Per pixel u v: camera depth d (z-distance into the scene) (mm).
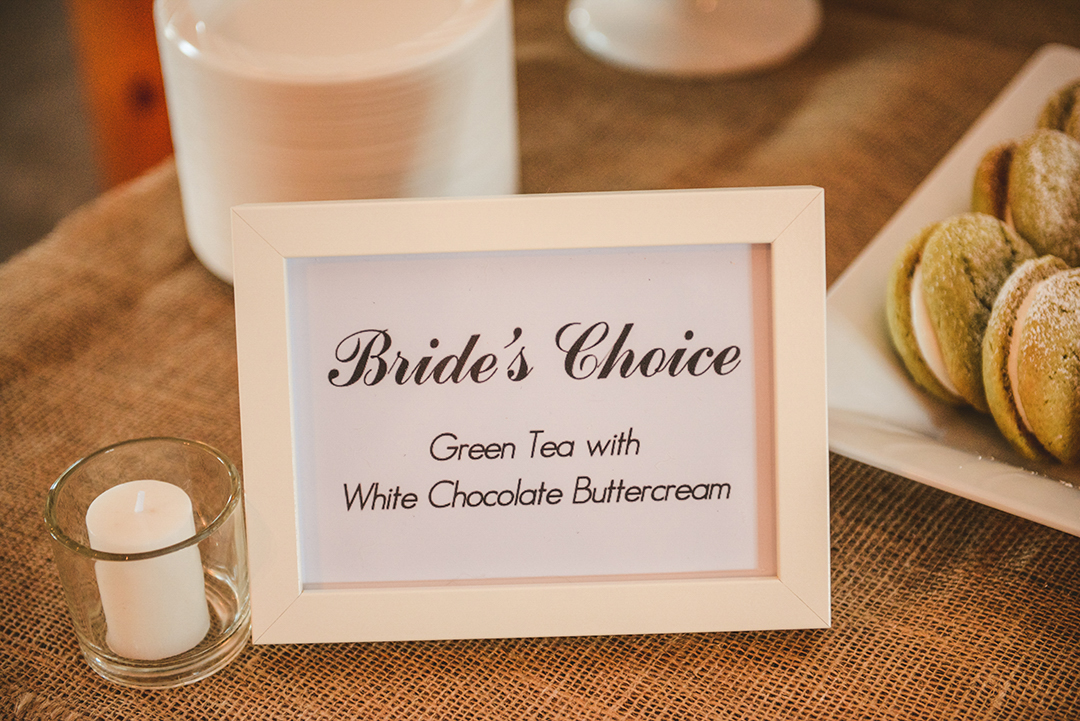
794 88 894
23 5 2512
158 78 1193
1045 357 543
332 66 575
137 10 1130
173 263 750
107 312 703
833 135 831
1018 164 651
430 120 605
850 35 963
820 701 458
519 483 469
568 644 488
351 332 458
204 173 645
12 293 713
